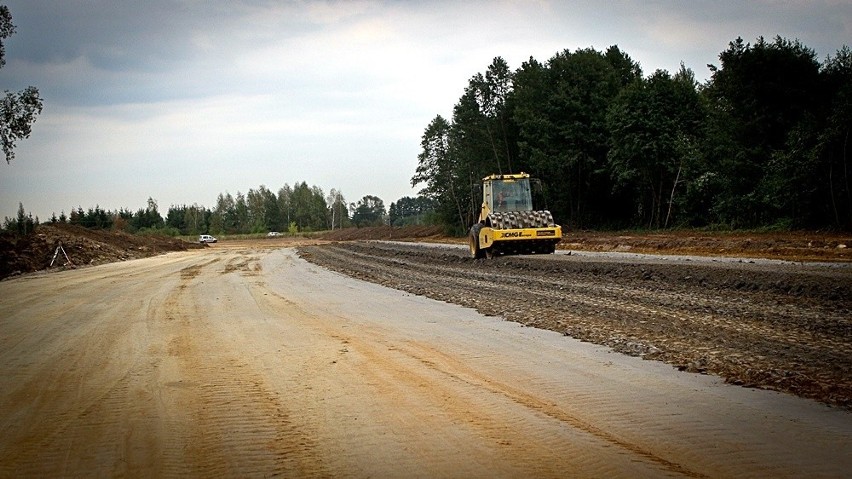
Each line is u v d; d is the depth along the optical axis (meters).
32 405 7.16
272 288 20.09
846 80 34.44
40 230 46.97
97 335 11.79
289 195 148.12
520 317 12.35
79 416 6.65
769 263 18.98
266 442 5.68
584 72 51.59
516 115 55.12
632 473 4.77
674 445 5.34
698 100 44.31
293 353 9.58
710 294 14.13
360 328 11.72
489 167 63.81
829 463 4.91
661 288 15.53
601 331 10.55
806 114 32.06
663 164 43.00
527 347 9.55
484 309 13.66
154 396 7.34
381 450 5.39
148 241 63.59
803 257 20.98
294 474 4.94
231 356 9.49
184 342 10.77
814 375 7.41
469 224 71.69
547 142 51.53
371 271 25.94
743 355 8.46
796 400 6.57
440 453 5.28
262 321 12.94
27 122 38.72
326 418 6.32
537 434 5.68
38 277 29.20
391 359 8.93
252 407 6.78
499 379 7.68
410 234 85.00
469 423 6.03
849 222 29.58
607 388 7.17
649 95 43.53
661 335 10.03
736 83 36.75
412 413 6.39
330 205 150.75
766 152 35.88
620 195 51.94
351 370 8.34
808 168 30.42
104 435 6.01
